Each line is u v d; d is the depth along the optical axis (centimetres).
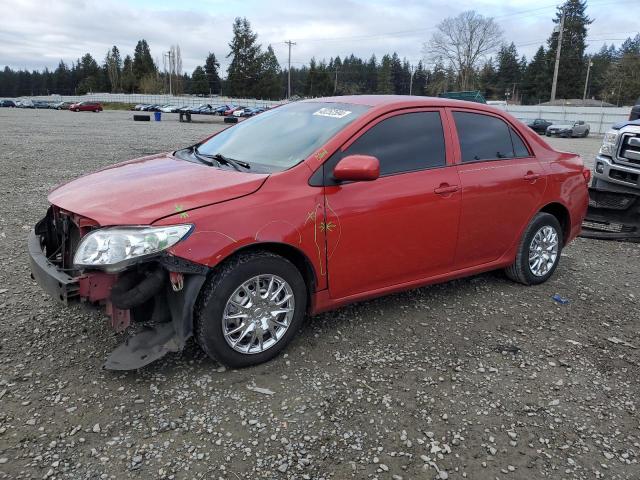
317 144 361
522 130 482
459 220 416
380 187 368
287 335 343
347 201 351
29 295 427
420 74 12550
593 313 451
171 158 414
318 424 282
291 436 272
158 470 245
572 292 498
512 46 10556
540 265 500
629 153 734
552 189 491
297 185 336
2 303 410
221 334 313
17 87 14575
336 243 349
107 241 286
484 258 456
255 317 327
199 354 345
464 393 319
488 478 251
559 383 336
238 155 387
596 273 565
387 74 11462
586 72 9000
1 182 948
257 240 312
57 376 313
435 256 411
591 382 340
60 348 345
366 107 390
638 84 7256
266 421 283
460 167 419
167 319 317
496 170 443
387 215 369
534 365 357
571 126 3875
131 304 288
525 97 9475
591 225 782
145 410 286
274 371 330
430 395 314
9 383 304
